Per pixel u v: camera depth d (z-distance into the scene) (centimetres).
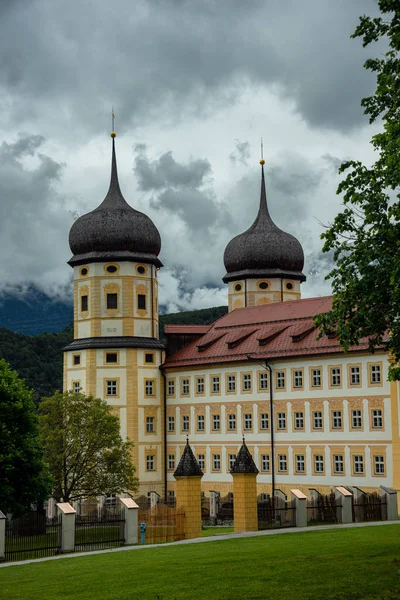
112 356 10806
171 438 10825
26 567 4491
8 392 6969
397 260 3697
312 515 6197
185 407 10669
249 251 12012
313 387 9150
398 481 8250
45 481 7106
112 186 11275
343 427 8825
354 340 4016
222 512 7800
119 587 3472
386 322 3956
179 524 5906
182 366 10669
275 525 6000
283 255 12012
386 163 3725
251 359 9738
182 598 3175
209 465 10294
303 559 3844
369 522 6134
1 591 3581
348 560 3744
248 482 5934
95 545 5622
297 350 9331
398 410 8306
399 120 3803
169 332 11106
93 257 10888
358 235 3931
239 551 4344
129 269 10925
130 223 10956
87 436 8438
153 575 3703
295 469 9281
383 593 3111
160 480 10794
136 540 5703
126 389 10744
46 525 5528
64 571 4112
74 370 10956
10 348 17188
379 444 8462
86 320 10975
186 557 4253
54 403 8550
